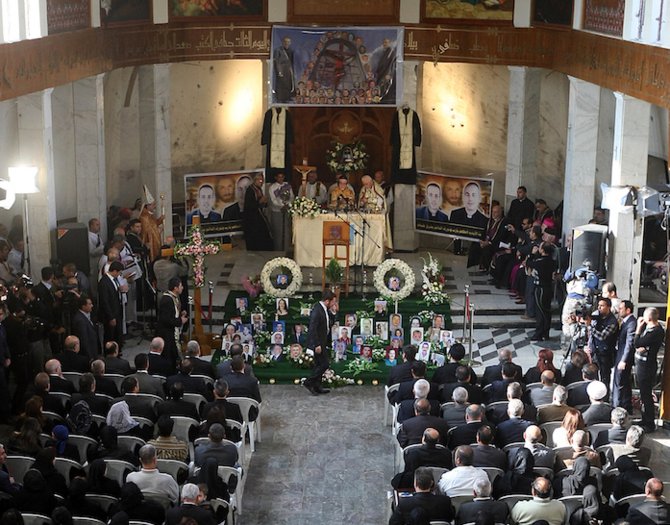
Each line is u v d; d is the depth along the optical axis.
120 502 9.67
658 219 15.95
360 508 12.30
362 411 15.32
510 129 20.89
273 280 18.59
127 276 17.73
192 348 13.83
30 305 14.80
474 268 21.50
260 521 11.95
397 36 20.64
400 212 22.17
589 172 18.66
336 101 21.08
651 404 14.31
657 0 14.05
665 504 9.60
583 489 9.98
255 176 22.72
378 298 18.42
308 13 20.77
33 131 16.50
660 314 16.12
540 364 13.40
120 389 13.51
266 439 14.26
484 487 9.63
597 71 16.94
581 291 16.42
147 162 20.80
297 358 16.72
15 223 17.70
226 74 22.73
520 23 20.19
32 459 10.93
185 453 11.45
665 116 17.69
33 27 15.54
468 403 12.55
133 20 19.56
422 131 23.02
